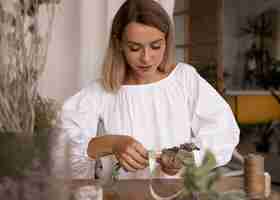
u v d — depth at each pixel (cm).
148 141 136
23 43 75
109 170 132
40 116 79
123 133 137
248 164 93
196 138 132
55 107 84
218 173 78
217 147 127
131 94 140
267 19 410
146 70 130
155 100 139
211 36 371
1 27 74
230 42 424
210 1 370
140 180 108
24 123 74
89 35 182
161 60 134
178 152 99
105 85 141
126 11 127
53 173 65
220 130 132
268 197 93
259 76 406
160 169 105
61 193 67
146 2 126
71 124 133
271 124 377
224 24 423
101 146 117
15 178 63
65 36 180
